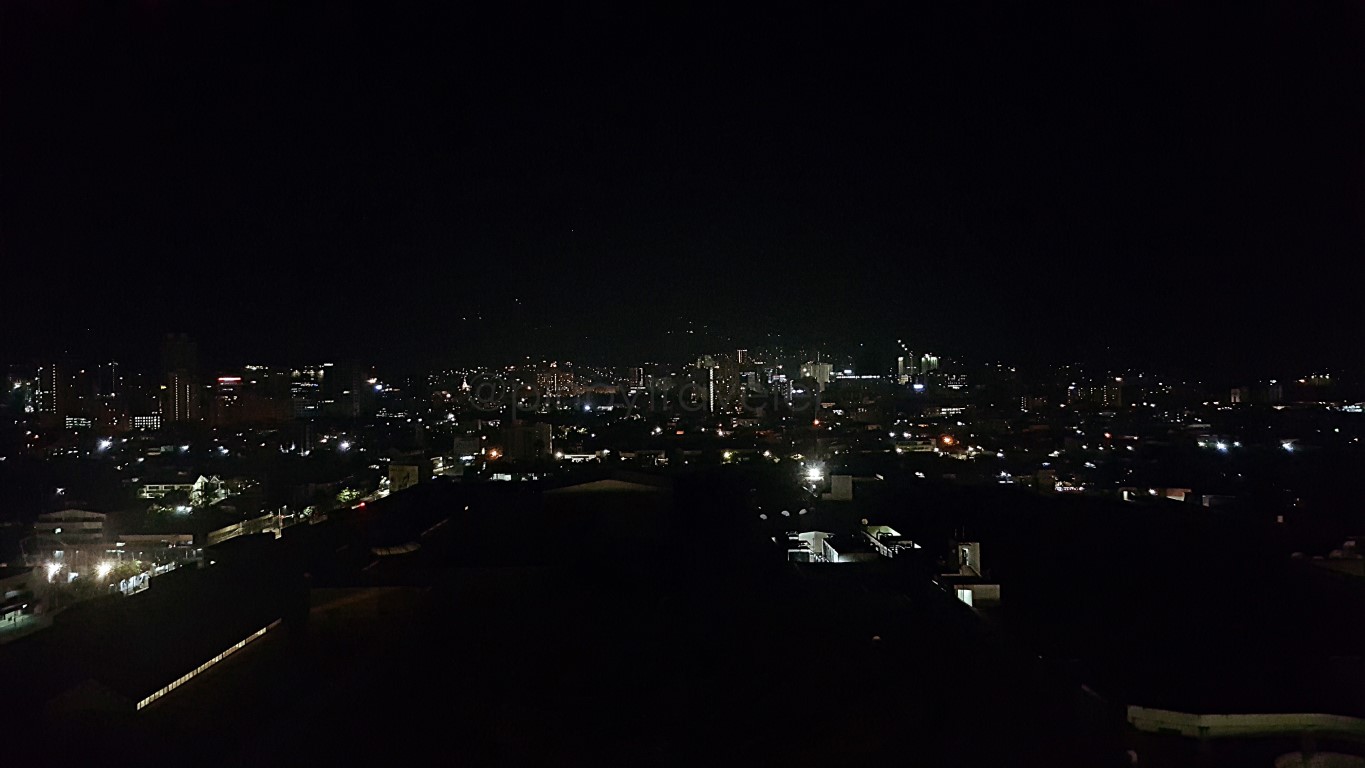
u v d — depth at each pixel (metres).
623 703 9.09
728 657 10.51
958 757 8.35
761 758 7.98
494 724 8.59
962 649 11.26
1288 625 14.06
